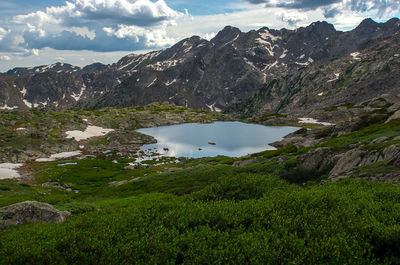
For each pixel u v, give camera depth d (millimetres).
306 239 10594
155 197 33812
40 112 174625
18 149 111375
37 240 12477
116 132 163375
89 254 10695
